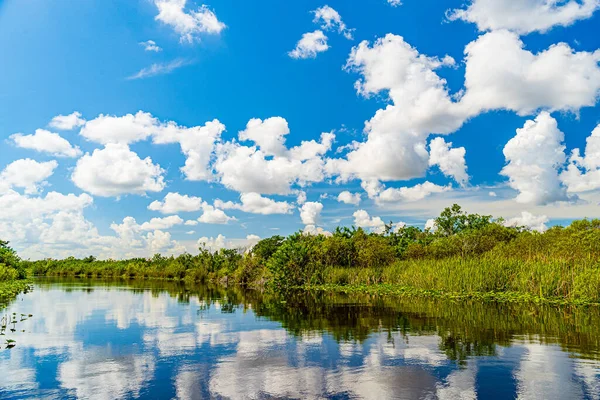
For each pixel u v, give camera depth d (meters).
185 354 14.97
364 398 10.17
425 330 18.38
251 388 11.05
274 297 37.53
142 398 10.48
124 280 83.56
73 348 16.19
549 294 28.62
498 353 14.20
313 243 56.12
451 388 10.81
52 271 125.44
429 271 37.56
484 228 54.84
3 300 36.12
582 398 10.05
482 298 29.88
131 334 19.11
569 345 15.26
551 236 42.22
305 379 11.74
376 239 53.91
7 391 11.06
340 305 28.50
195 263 84.12
